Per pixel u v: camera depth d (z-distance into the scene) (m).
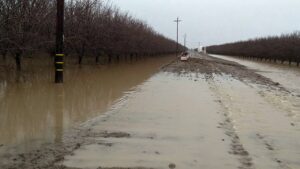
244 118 11.40
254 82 25.47
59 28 17.44
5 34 17.00
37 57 27.45
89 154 7.05
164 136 8.70
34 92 14.80
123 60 44.31
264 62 71.50
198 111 12.23
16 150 7.16
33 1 19.83
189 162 6.80
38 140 7.96
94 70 27.38
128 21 44.12
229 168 6.55
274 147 8.12
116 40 35.78
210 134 9.03
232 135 9.05
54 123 9.71
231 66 50.00
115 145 7.77
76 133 8.69
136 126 9.68
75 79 20.42
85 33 28.52
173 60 62.06
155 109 12.35
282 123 10.86
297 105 14.81
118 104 13.15
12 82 17.12
